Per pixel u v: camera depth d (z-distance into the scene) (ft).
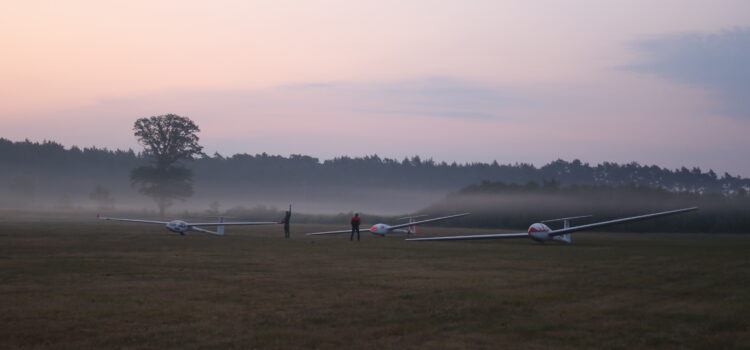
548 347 25.98
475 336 27.96
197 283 45.03
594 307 35.24
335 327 29.63
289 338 27.27
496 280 47.55
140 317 31.76
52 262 59.82
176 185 292.81
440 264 61.36
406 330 29.09
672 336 27.96
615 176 567.18
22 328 28.96
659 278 48.73
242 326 29.73
